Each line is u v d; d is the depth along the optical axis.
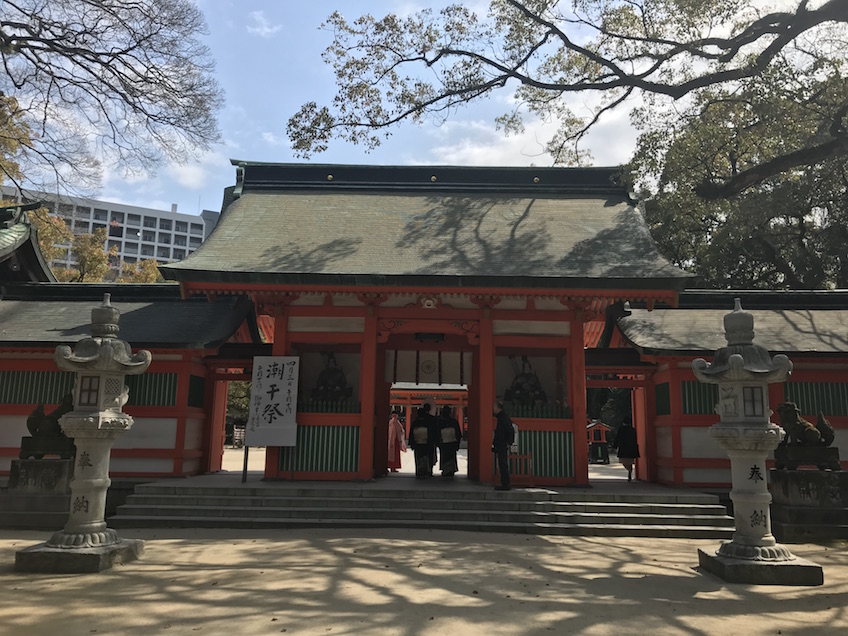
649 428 15.80
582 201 17.77
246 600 6.37
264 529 10.89
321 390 15.16
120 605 6.17
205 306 16.42
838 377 14.48
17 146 16.53
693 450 14.26
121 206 102.69
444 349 16.41
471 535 10.60
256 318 17.56
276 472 13.62
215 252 14.25
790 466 11.57
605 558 8.93
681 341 14.69
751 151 21.38
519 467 13.66
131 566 7.93
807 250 28.31
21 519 11.13
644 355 14.51
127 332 14.55
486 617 5.94
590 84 15.56
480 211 17.09
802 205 24.27
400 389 34.53
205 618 5.77
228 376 15.92
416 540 9.95
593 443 28.64
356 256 14.30
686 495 11.98
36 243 17.69
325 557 8.52
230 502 11.80
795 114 16.25
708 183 17.12
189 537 10.04
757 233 27.73
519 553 9.13
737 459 8.24
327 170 18.62
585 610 6.25
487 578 7.50
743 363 7.99
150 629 5.46
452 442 14.83
